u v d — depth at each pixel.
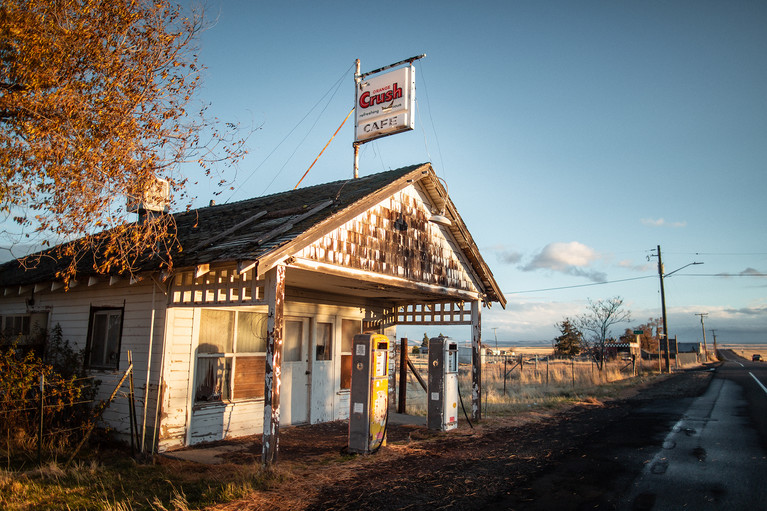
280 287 7.70
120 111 8.35
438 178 11.79
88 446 9.10
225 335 10.48
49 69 8.30
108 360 10.30
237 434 10.43
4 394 8.77
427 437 10.62
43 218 8.09
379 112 15.05
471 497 6.46
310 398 12.44
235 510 5.86
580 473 7.70
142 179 8.41
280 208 10.73
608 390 22.27
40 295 12.35
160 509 5.79
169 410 9.14
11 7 8.13
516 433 11.23
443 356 11.45
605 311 33.16
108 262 8.48
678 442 10.21
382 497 6.41
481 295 14.12
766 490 6.77
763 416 14.15
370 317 14.81
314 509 5.95
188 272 8.80
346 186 11.34
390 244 10.73
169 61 8.79
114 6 8.41
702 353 101.44
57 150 7.93
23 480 6.71
